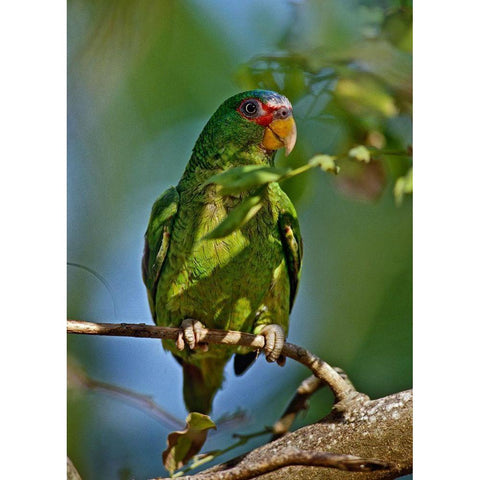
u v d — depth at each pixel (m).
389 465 5.18
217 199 6.35
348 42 6.54
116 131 7.72
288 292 6.84
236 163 6.63
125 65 7.39
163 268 6.59
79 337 7.46
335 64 6.47
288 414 6.36
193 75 7.56
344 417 5.34
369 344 7.95
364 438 5.20
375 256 8.05
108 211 7.78
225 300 6.56
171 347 6.96
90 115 7.57
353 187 6.54
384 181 6.50
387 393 7.75
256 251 6.44
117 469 7.34
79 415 7.33
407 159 6.43
